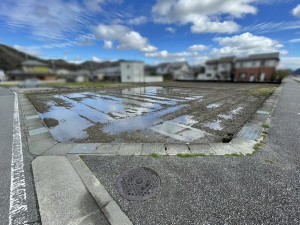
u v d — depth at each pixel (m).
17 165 2.11
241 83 18.28
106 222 1.31
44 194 1.59
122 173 1.91
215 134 3.45
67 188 1.68
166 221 1.30
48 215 1.37
